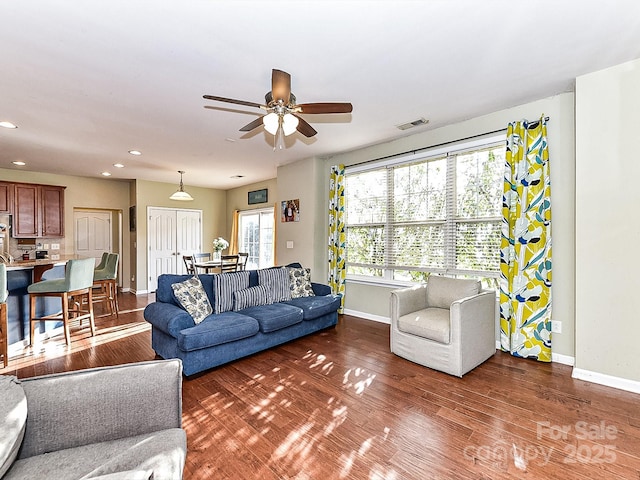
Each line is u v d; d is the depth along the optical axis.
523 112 3.16
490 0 1.72
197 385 2.57
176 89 2.74
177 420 1.31
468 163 3.62
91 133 3.86
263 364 3.00
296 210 5.35
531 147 3.04
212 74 2.49
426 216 4.00
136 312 5.09
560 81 2.70
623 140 2.46
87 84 2.63
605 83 2.52
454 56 2.28
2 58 2.23
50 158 5.06
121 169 5.90
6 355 2.89
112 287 4.79
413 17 1.85
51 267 3.89
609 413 2.13
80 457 1.08
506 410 2.18
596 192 2.57
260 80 2.59
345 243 4.93
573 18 1.88
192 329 2.71
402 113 3.33
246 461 1.70
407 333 3.08
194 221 7.79
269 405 2.26
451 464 1.67
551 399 2.32
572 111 2.88
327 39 2.05
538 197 3.01
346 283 4.97
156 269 7.10
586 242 2.62
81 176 6.58
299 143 4.36
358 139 4.20
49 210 6.00
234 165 5.62
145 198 6.97
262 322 3.19
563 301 2.96
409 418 2.09
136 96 2.86
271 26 1.91
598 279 2.57
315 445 1.83
